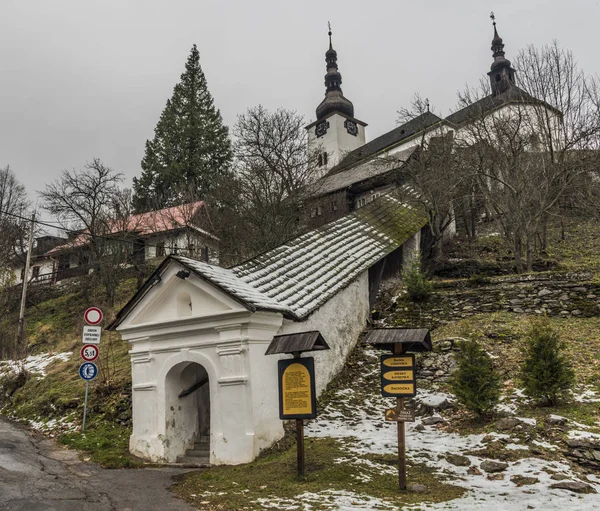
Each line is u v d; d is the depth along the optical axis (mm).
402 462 7754
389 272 20750
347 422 11484
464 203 26469
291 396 8523
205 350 10914
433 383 12945
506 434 9438
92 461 10422
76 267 37906
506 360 12945
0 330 28266
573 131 22469
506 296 16938
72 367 17828
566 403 10398
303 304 12961
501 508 6832
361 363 14820
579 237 26906
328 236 17438
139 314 11805
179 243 33250
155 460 10922
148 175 48219
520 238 22844
